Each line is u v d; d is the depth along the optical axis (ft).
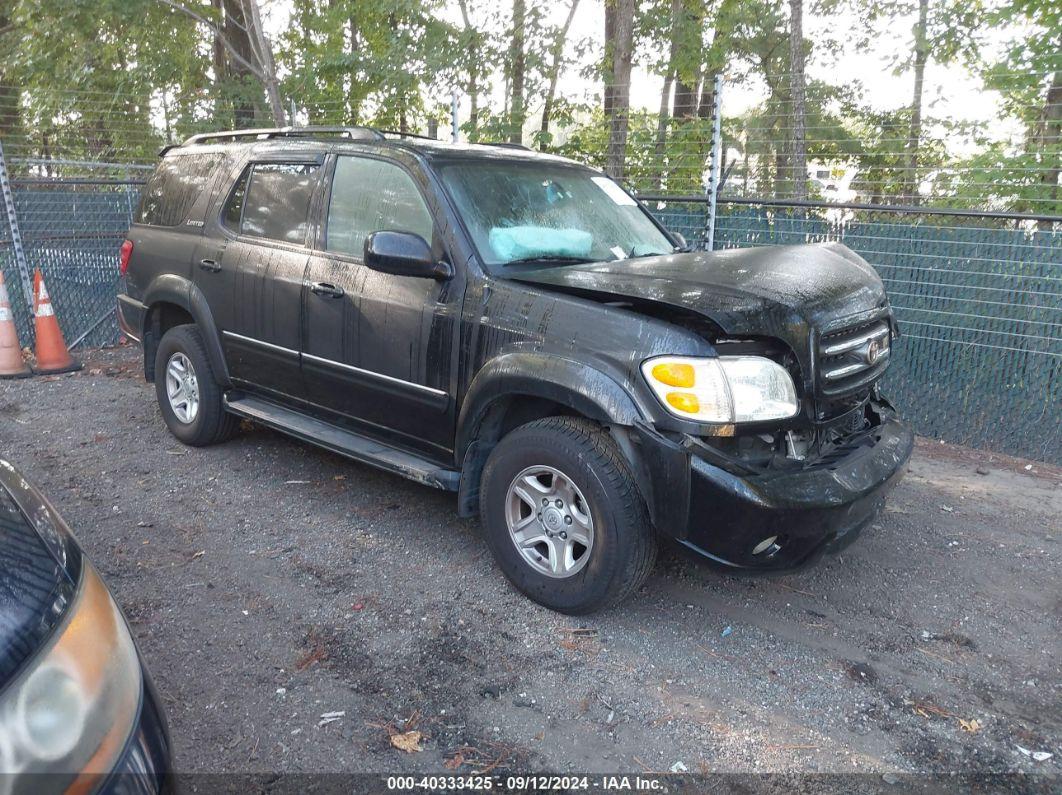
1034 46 24.94
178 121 40.29
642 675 10.56
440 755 9.02
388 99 40.98
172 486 16.37
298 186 15.43
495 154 14.55
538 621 11.73
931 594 12.99
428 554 13.71
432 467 13.19
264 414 16.21
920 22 32.04
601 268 12.19
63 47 45.60
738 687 10.40
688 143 26.96
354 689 10.11
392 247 12.12
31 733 4.68
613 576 10.99
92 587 5.71
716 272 11.60
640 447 10.49
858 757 9.20
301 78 40.57
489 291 12.14
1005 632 11.96
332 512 15.29
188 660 10.62
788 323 10.51
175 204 18.34
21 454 18.10
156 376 18.83
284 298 15.11
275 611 11.86
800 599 12.69
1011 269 19.33
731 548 10.40
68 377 24.88
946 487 17.69
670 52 42.39
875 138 25.20
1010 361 19.54
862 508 11.09
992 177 22.71
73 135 41.50
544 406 12.22
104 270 29.01
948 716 9.98
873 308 11.84
